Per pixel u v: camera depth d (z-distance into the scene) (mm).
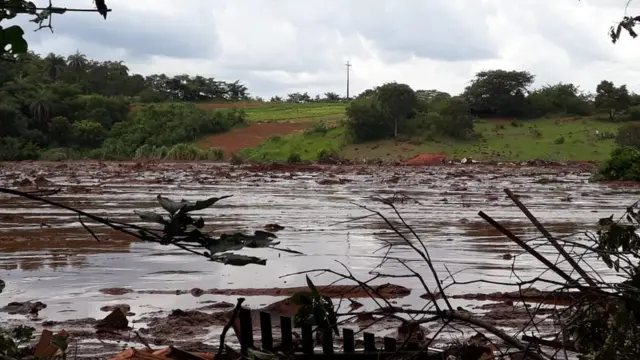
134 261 10875
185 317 7500
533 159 70750
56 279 9609
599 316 3908
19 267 10422
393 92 83438
